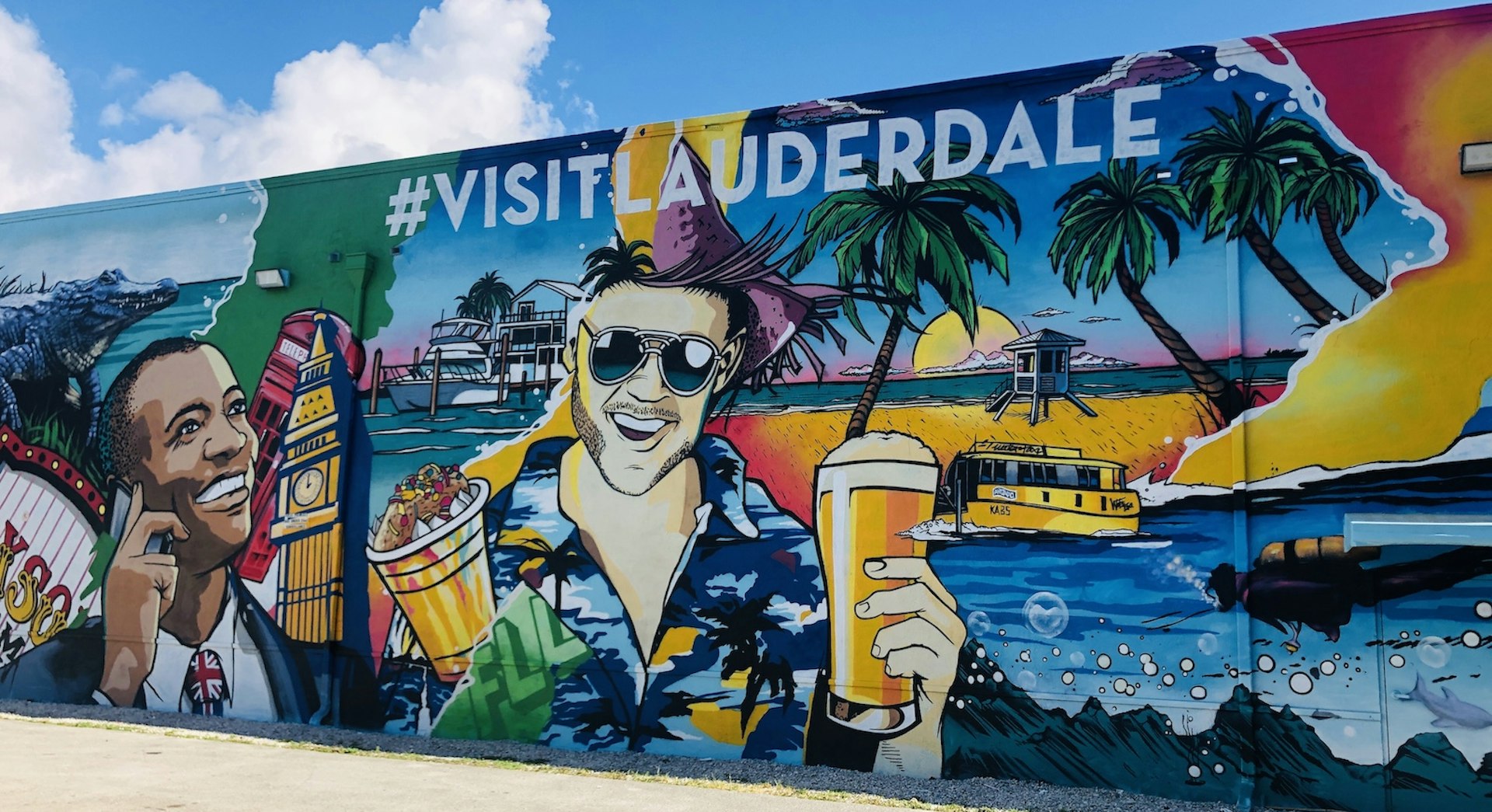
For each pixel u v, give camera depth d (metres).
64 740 9.16
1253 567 7.46
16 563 11.60
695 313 9.27
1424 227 7.34
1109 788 7.64
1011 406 8.22
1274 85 7.79
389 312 10.36
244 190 11.16
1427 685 7.04
